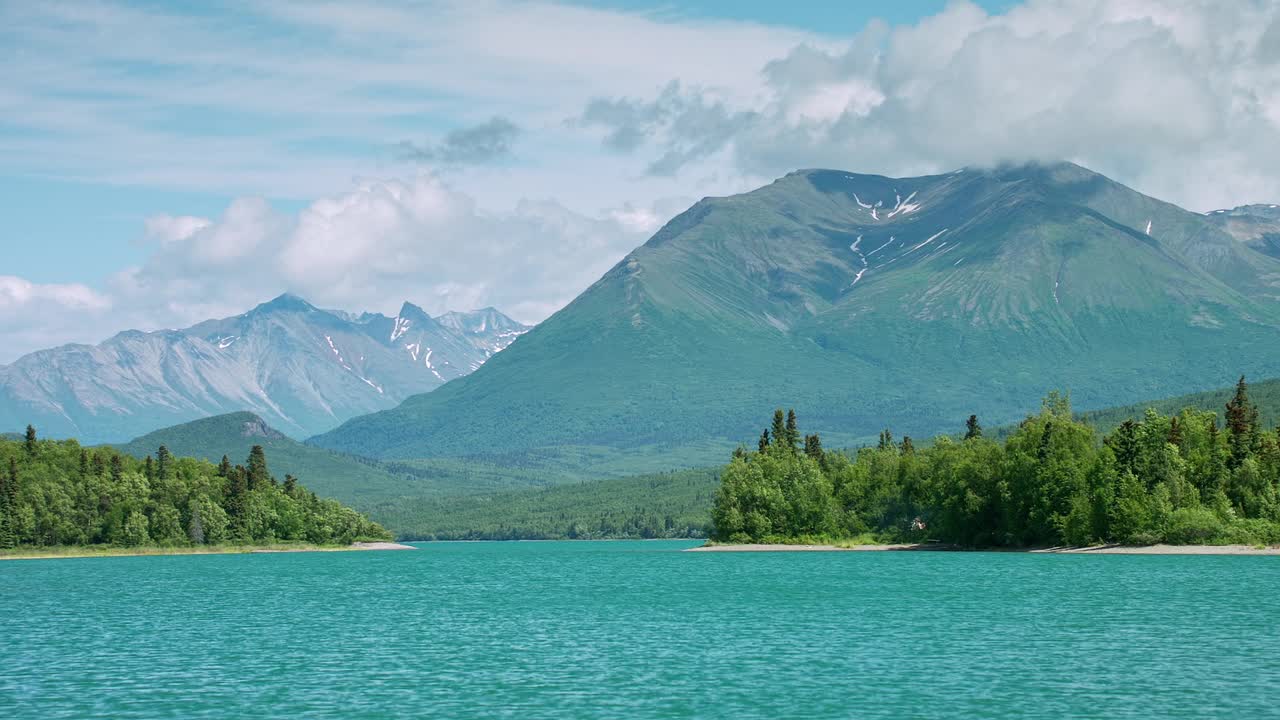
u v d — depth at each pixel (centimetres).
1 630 12556
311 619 13562
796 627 12038
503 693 8581
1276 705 7844
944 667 9388
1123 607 13088
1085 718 7550
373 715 7888
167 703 8312
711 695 8419
